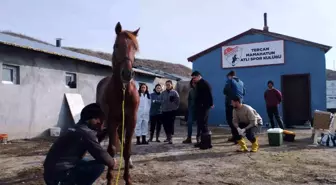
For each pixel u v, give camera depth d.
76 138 3.61
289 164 6.35
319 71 14.89
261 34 15.95
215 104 16.77
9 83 10.48
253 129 7.74
